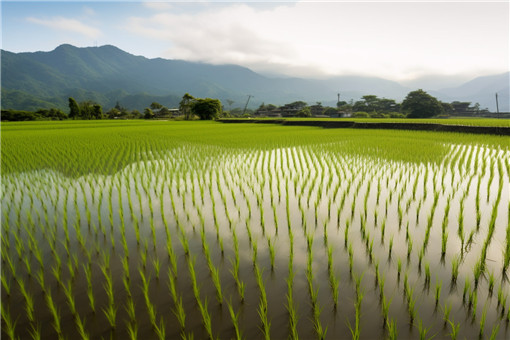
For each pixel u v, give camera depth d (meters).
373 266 5.06
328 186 9.41
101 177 11.11
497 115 73.81
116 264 5.29
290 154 15.52
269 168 12.01
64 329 3.81
